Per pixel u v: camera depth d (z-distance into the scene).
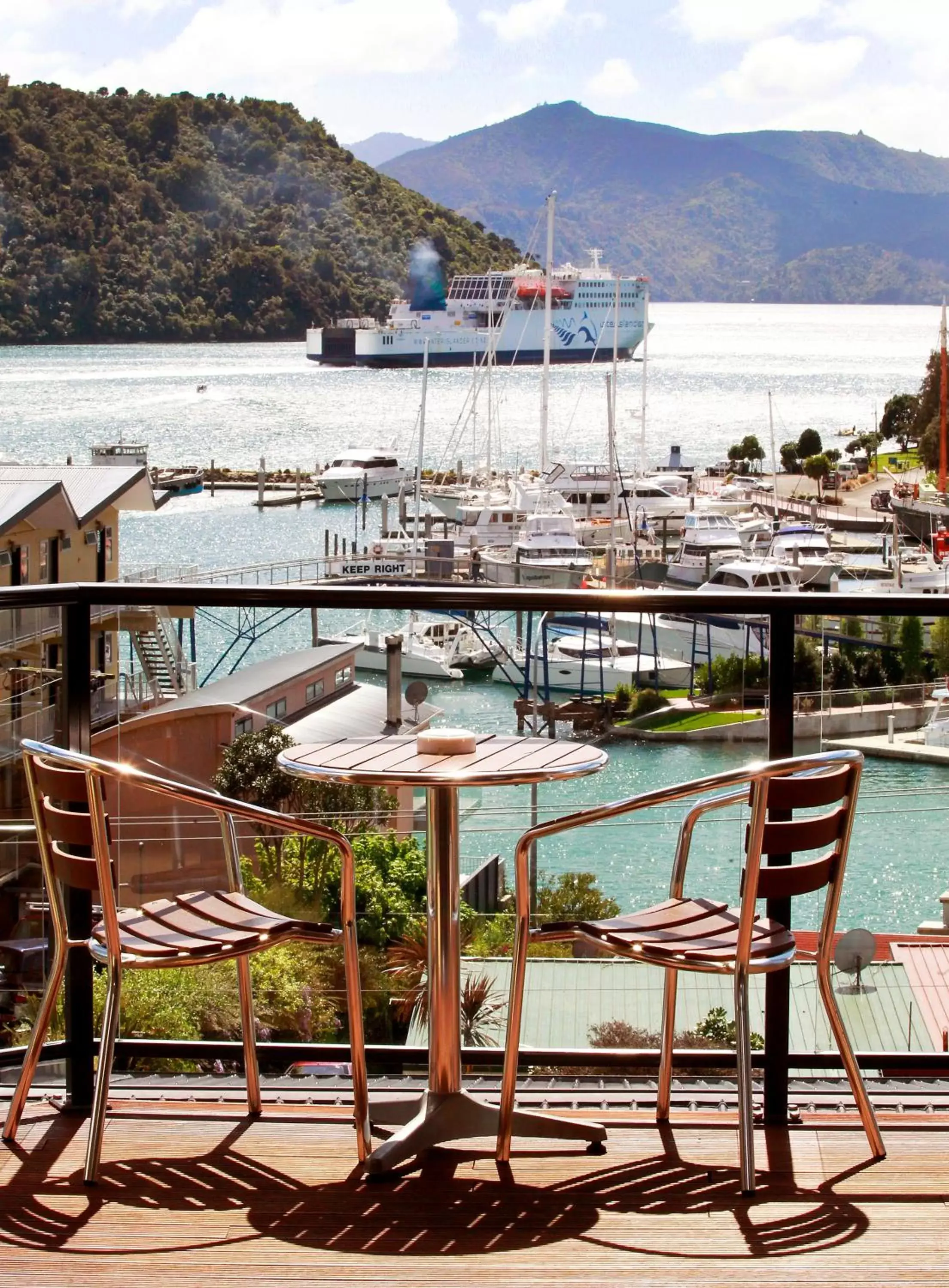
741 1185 4.64
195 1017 6.38
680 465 119.69
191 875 6.51
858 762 4.70
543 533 74.69
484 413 175.88
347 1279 4.11
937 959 6.01
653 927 4.92
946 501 95.75
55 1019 6.03
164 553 92.94
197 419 169.38
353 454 118.31
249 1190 4.68
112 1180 4.75
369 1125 4.93
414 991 6.19
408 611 5.37
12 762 6.41
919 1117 5.27
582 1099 5.48
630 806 4.66
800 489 122.44
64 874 4.77
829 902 4.84
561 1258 4.24
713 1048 6.03
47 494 39.00
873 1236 4.36
